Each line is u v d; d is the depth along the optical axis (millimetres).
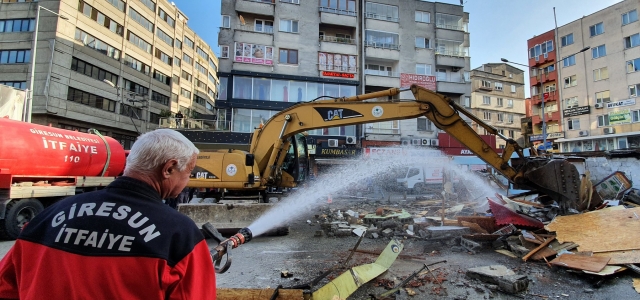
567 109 36094
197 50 50375
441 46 30297
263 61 25016
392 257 4688
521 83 48438
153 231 1208
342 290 3510
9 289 1234
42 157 7703
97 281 1099
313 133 25250
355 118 7398
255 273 4762
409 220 8352
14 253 1255
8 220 7117
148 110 38375
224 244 2250
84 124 30766
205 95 53062
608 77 32750
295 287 3682
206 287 1317
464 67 30281
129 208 1251
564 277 4551
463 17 31750
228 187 7703
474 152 6812
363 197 17078
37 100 26844
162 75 41406
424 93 7062
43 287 1120
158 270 1151
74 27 29344
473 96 45500
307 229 8211
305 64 26000
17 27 28156
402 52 29062
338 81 26172
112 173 10188
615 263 4586
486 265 5090
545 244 5371
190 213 7012
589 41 34500
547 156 7801
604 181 11609
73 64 29328
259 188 7980
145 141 1406
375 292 3990
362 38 28203
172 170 1432
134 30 36375
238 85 24438
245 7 25266
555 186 6504
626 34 31609
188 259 1250
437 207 11570
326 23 27031
